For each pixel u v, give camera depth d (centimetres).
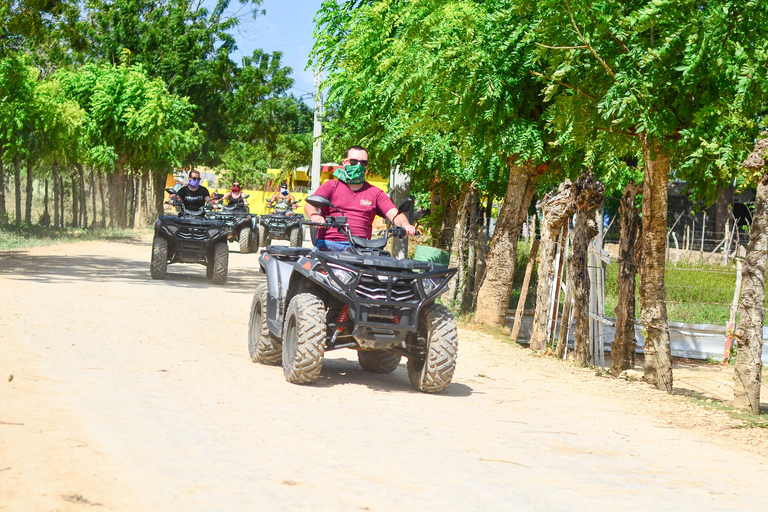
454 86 1112
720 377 1260
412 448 527
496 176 1545
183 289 1523
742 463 580
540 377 950
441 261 1514
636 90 851
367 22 1369
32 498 373
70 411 547
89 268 1833
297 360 721
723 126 867
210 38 5234
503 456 528
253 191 5581
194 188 1861
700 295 1728
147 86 3809
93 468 425
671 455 583
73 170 3634
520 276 1942
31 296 1223
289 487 418
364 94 1410
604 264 1260
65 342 848
